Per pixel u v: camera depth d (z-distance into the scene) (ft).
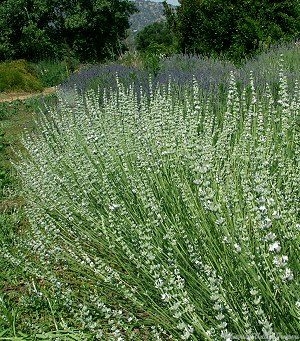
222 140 11.96
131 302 9.27
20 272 11.69
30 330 9.40
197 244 8.61
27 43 89.71
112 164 12.38
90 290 10.15
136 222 10.47
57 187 13.15
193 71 26.99
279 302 6.95
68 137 16.08
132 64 40.29
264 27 36.60
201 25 39.27
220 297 6.84
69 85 35.35
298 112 12.42
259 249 7.32
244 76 22.09
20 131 28.96
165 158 11.53
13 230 14.48
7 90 55.36
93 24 95.96
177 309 6.88
